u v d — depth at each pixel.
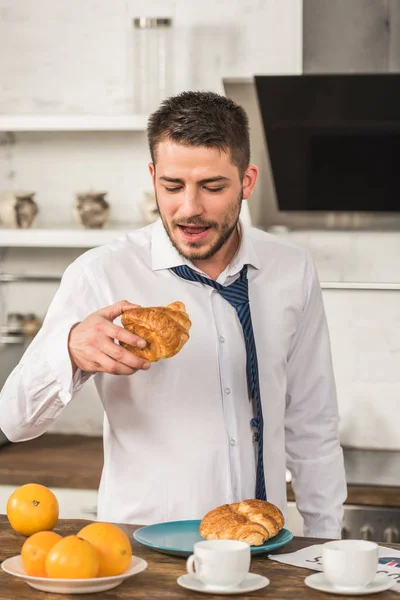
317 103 2.72
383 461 3.03
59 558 1.28
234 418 1.84
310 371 2.05
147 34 3.10
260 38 3.24
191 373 1.84
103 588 1.29
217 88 3.27
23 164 3.47
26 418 1.70
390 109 2.70
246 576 1.33
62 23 3.37
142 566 1.35
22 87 3.41
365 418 3.29
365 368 3.29
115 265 1.90
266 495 1.87
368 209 3.04
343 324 3.29
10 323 3.40
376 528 2.62
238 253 1.92
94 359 1.51
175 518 1.80
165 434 1.82
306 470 2.04
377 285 3.09
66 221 3.46
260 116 2.79
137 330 1.52
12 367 3.23
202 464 1.81
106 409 1.86
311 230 3.23
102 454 3.09
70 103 3.39
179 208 1.63
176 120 1.61
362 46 2.81
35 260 3.49
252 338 1.85
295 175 2.96
